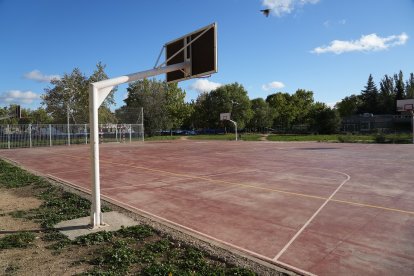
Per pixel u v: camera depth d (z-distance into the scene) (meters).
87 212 7.27
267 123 79.69
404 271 4.39
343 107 84.19
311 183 10.88
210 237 5.84
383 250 5.10
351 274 4.32
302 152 23.19
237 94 72.56
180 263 4.59
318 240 5.59
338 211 7.37
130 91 68.62
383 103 84.50
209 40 7.95
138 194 9.62
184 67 8.39
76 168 15.99
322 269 4.47
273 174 12.98
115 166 16.28
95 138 6.27
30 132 33.62
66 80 45.06
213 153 23.34
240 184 10.89
